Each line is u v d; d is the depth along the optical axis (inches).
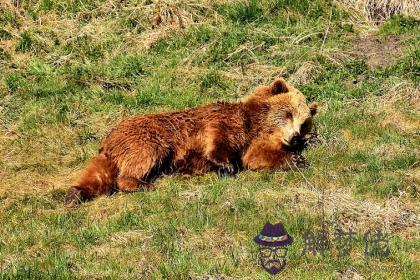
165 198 877.2
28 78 1183.6
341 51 1227.9
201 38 1263.5
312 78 1172.5
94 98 1141.1
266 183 906.7
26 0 1349.7
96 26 1299.2
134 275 719.7
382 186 873.5
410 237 780.0
